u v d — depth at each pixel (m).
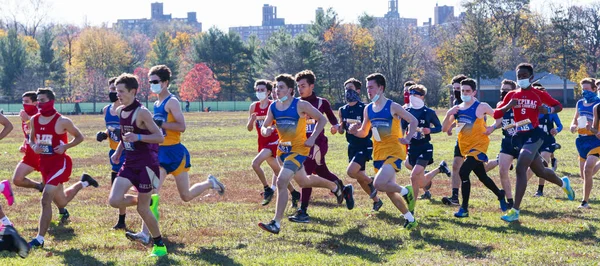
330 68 86.44
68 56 104.62
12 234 6.73
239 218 9.70
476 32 79.06
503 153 10.08
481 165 9.89
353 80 9.82
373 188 9.96
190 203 11.17
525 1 90.25
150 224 7.25
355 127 9.02
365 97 83.88
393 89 83.88
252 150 22.84
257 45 101.56
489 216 9.74
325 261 7.05
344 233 8.55
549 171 9.84
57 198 8.97
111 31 122.19
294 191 10.73
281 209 8.12
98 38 104.25
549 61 86.94
